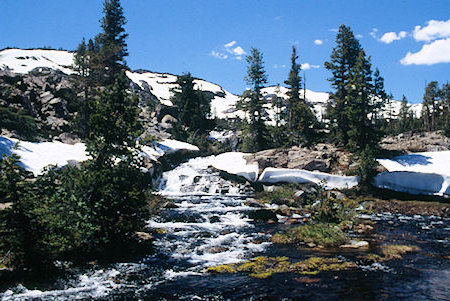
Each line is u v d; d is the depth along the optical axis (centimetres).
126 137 1544
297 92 5781
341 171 3578
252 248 1551
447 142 4519
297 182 3519
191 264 1302
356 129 4038
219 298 966
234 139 5938
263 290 1026
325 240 1641
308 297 971
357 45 4809
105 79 5206
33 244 1123
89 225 1252
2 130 2962
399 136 5366
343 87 4766
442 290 1025
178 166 4116
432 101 7381
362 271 1208
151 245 1571
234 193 3550
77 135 3731
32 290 997
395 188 3219
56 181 1650
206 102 6988
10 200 1120
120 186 1395
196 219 2250
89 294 985
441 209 2659
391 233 1900
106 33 6209
